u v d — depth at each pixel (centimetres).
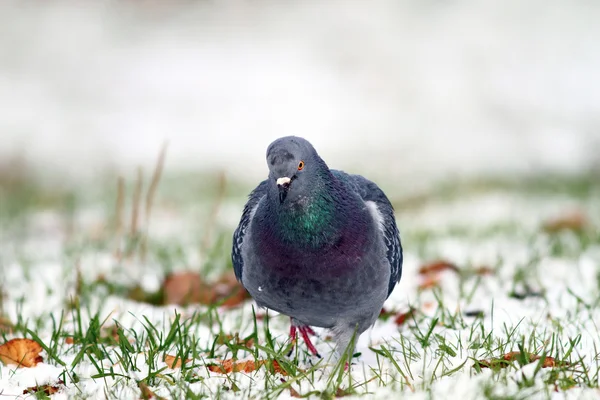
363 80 3319
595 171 1941
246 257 578
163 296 841
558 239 1031
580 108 2783
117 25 4031
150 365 549
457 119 2817
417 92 3100
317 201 540
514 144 2453
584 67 3198
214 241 1176
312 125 2883
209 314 688
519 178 1867
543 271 862
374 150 2472
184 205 1627
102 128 2816
